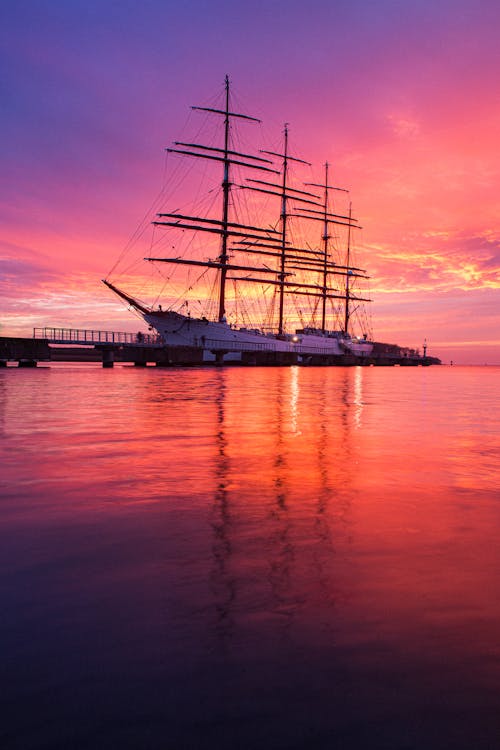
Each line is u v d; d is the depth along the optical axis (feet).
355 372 314.55
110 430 42.52
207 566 13.58
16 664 9.01
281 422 49.78
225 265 324.39
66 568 13.39
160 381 137.18
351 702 8.07
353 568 13.52
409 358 615.16
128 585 12.32
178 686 8.45
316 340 415.03
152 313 294.05
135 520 17.81
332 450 33.42
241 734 7.39
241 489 22.54
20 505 19.72
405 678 8.66
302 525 17.35
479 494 21.91
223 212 324.19
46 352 219.82
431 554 14.62
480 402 82.02
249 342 338.54
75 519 17.93
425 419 54.80
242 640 9.82
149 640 9.80
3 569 13.28
